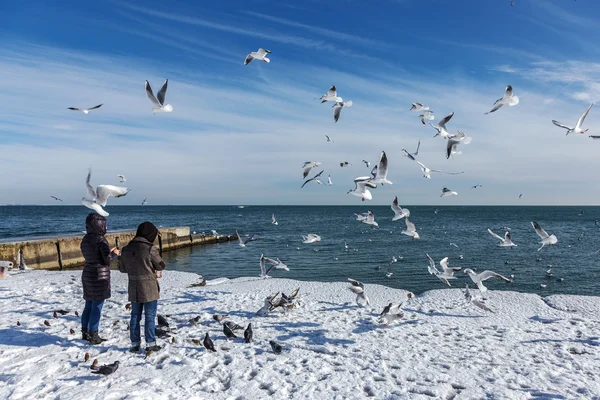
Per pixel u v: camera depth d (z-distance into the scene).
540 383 6.08
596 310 10.39
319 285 13.36
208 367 6.50
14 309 9.58
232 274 25.62
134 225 69.31
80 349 6.93
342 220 93.12
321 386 5.88
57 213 139.38
